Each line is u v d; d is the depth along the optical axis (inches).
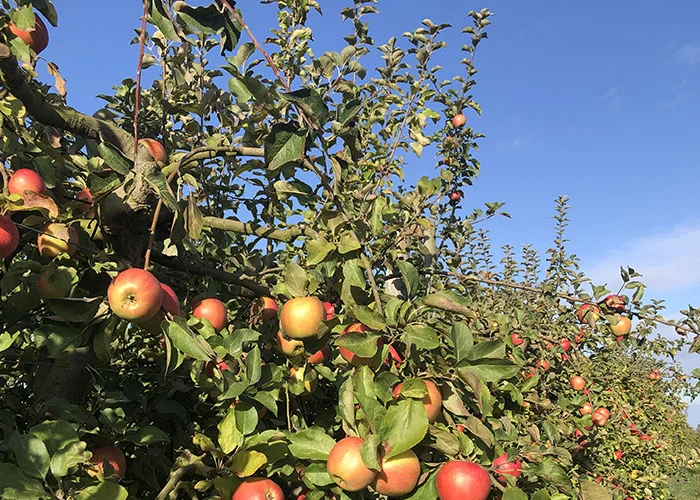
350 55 60.0
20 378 44.9
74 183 46.9
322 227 43.1
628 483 131.6
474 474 30.8
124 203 40.0
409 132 78.2
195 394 50.6
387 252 68.5
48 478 28.7
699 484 241.8
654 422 214.5
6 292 33.8
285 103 36.8
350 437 32.5
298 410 47.4
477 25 107.5
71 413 33.8
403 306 35.6
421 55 89.9
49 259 36.2
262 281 55.5
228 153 41.4
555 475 40.9
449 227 101.8
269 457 35.6
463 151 110.4
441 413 35.3
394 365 36.1
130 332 51.3
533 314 123.8
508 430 43.3
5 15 37.1
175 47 67.1
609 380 166.1
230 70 36.0
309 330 38.3
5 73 33.0
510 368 34.6
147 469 40.6
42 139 46.6
